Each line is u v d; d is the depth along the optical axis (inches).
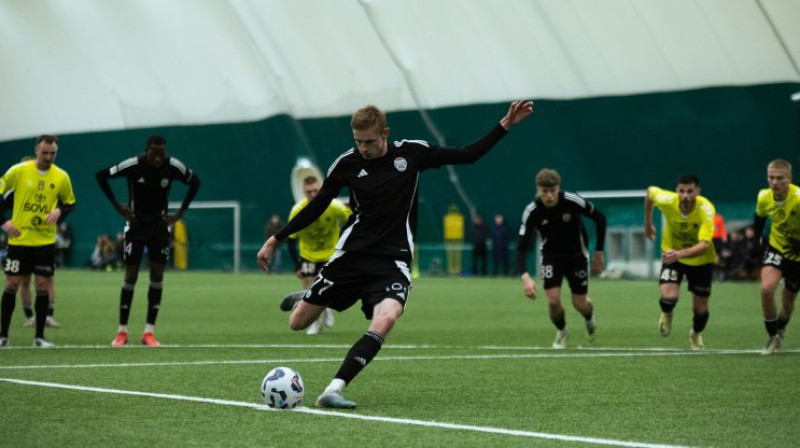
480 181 4215.1
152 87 4778.5
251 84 4586.6
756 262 3444.9
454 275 4247.0
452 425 749.9
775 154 3673.7
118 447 663.8
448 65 4170.8
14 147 5275.6
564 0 3875.5
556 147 4052.7
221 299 2576.3
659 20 3754.9
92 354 1277.1
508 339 1566.2
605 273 3826.3
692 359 1232.8
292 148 4539.9
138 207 1402.6
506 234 4052.7
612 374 1078.4
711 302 2439.7
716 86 3740.2
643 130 3890.3
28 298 1740.9
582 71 3959.2
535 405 856.9
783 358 1243.2
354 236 851.4
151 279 1413.6
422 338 1581.0
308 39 4389.8
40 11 4936.0
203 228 4761.3
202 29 4579.2
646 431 735.7
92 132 4985.2
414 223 864.3
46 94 5083.7
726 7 3614.7
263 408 818.8
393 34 4197.8
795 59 3587.6
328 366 1143.6
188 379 1011.3
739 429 746.8
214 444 672.4
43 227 1374.3
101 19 4790.8
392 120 4315.9
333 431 719.7
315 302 862.5
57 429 725.9
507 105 4106.8
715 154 3779.5
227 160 4690.0
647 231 1455.5
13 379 1003.9
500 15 4003.4
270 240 861.2
